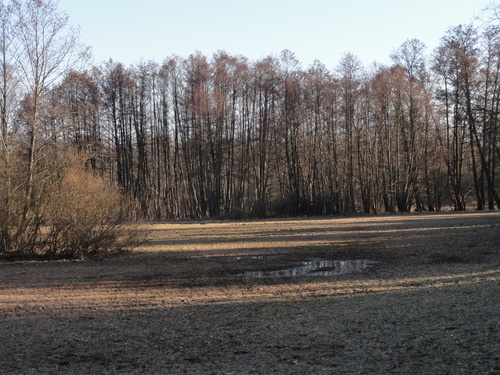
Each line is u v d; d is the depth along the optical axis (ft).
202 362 22.71
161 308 34.81
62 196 60.03
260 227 101.50
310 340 25.20
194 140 165.89
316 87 152.97
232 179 168.76
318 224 104.73
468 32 136.15
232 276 48.52
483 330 23.81
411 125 151.53
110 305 36.01
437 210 159.94
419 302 32.01
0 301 37.55
